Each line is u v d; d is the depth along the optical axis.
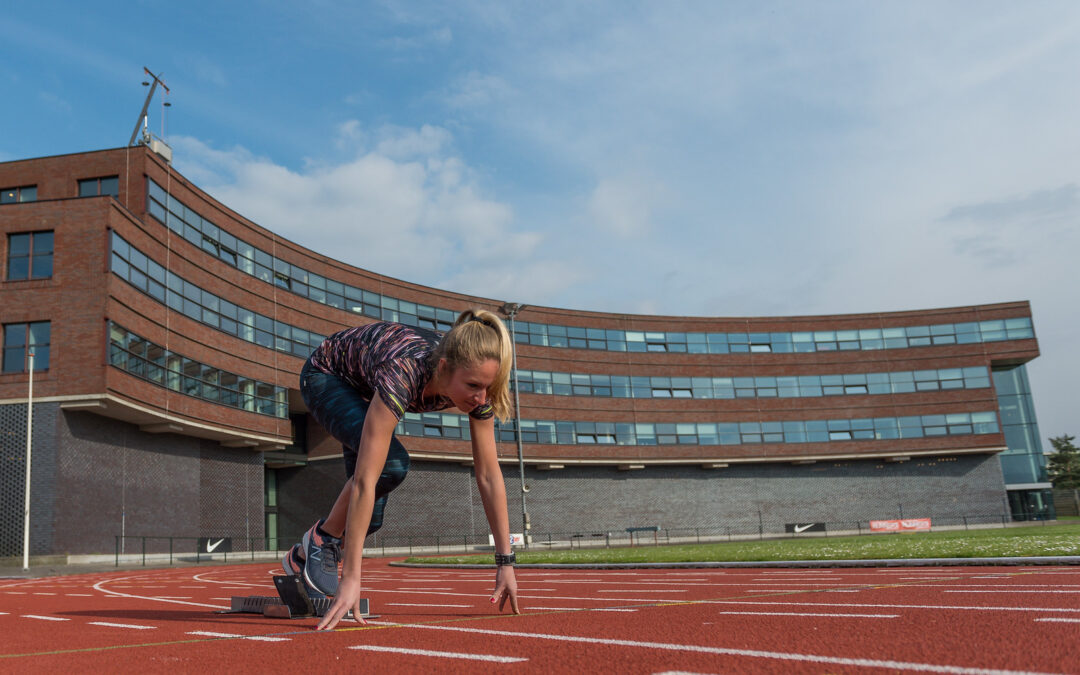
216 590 10.48
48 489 26.89
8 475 26.95
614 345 50.94
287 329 39.88
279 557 38.09
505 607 5.73
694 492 50.47
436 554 37.38
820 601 5.46
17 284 28.30
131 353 29.42
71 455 27.80
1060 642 3.09
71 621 5.34
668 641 3.44
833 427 51.88
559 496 47.84
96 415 29.41
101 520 29.02
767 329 53.03
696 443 50.62
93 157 32.41
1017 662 2.68
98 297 28.17
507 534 4.75
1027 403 54.56
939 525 51.19
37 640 4.09
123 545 30.06
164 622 5.02
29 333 28.03
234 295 36.84
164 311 31.91
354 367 4.45
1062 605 4.58
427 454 42.66
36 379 27.67
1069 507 67.00
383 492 4.52
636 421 50.09
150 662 3.14
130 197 31.91
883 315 53.53
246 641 3.74
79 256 28.53
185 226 34.22
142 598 8.67
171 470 33.41
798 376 52.56
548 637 3.65
